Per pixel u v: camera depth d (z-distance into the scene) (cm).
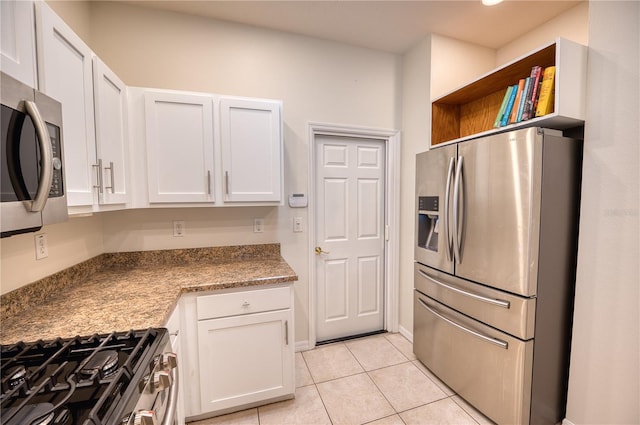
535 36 218
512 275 149
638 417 131
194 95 175
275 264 202
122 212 196
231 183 184
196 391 159
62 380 79
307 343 243
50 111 88
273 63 222
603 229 140
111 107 147
